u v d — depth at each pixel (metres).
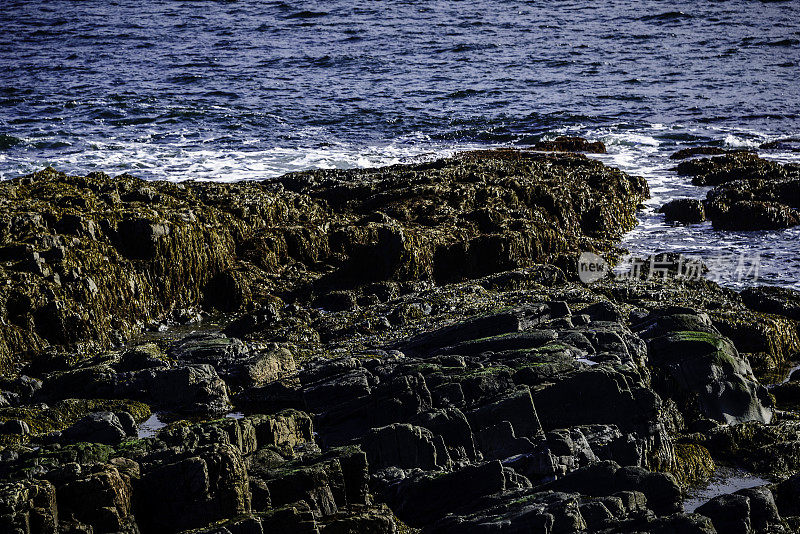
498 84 57.41
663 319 20.34
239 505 12.48
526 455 14.78
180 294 25.00
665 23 77.81
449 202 30.86
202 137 45.09
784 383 20.27
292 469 13.35
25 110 50.25
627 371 16.97
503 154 40.78
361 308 23.84
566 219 31.39
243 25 78.75
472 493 13.81
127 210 26.00
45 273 22.52
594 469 13.88
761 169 36.47
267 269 26.70
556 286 25.58
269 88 56.25
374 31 75.56
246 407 17.89
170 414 17.56
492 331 19.72
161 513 12.43
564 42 70.75
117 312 23.44
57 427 16.72
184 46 70.06
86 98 53.09
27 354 21.17
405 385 16.41
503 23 78.81
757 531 13.54
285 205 29.56
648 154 42.47
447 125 47.97
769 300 24.08
